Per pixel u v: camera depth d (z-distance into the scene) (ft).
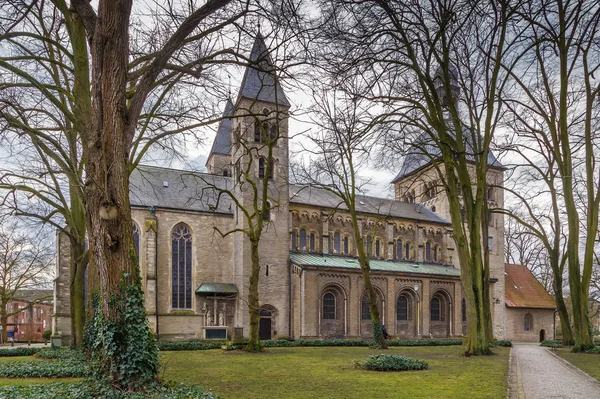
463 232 81.66
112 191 38.93
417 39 72.95
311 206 170.71
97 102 39.96
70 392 35.37
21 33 50.96
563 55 88.17
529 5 70.59
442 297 175.22
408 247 191.62
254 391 41.75
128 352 36.68
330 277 150.10
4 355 87.40
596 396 40.14
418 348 112.27
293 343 118.73
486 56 84.94
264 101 151.33
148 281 140.97
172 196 156.87
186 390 37.11
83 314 81.61
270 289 147.43
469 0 66.28
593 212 89.71
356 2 55.42
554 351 94.63
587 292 90.22
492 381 47.14
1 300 194.90
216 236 157.07
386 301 160.15
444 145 82.12
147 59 53.67
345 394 39.73
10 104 56.54
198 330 144.15
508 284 208.44
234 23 51.37
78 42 62.75
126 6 40.04
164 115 69.26
